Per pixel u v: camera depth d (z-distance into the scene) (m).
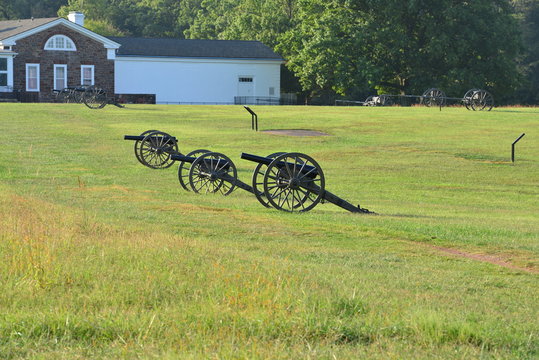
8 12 181.88
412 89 109.00
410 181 44.12
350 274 15.81
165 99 115.69
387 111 80.06
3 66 102.31
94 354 9.95
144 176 41.78
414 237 22.11
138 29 183.88
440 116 74.19
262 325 11.08
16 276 13.31
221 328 10.92
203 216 24.70
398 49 107.56
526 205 37.50
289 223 23.98
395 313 12.14
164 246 16.84
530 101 136.62
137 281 13.45
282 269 15.05
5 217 19.77
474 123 68.75
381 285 14.95
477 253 20.25
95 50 108.50
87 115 74.19
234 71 118.81
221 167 34.72
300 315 11.49
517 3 145.75
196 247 17.14
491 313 13.07
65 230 18.02
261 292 12.78
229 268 14.93
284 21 136.50
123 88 113.31
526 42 142.38
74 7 180.25
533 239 22.59
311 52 111.00
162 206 26.97
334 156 52.16
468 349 10.53
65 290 12.84
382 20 110.19
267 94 121.00
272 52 121.12
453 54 105.44
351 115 75.69
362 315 12.02
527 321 12.66
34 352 9.91
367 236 22.05
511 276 17.31
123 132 62.59
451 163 50.03
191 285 13.39
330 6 115.50
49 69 106.00
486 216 31.58
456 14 105.94
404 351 10.28
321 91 131.12
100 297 12.37
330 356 9.98
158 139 45.28
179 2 183.75
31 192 30.05
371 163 49.72
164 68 115.06
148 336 10.57
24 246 15.15
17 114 72.69
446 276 16.84
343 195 38.75
